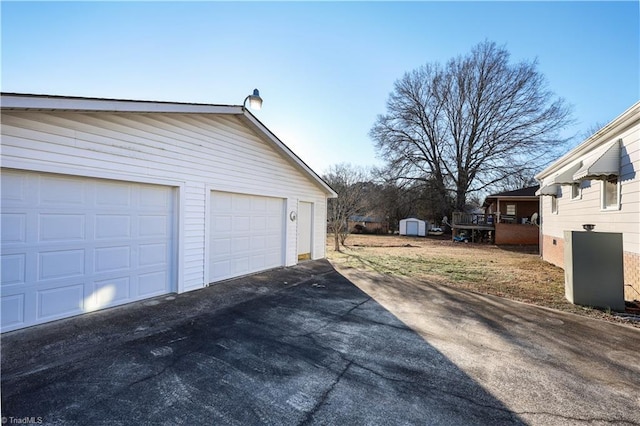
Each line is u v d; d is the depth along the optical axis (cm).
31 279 407
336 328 436
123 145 498
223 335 401
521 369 323
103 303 486
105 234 488
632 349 377
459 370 319
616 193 660
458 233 2348
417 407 254
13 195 390
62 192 436
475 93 2656
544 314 512
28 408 240
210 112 603
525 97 2467
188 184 608
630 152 593
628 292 596
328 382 290
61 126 424
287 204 918
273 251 878
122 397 258
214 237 682
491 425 232
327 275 823
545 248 1182
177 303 532
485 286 719
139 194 536
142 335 394
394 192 2942
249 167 762
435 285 723
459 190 2742
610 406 259
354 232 3191
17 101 344
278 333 413
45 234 420
